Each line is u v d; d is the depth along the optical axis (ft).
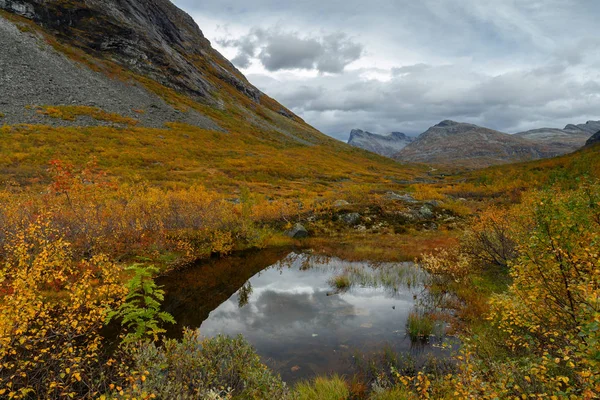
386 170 349.00
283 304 36.04
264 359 24.57
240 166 187.32
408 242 67.97
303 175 199.21
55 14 250.16
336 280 43.24
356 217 86.94
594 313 10.29
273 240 68.08
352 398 19.60
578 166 142.51
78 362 17.69
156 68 302.04
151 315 25.40
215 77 440.45
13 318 16.98
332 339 27.66
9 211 40.55
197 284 42.24
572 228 16.12
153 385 16.67
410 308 34.30
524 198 42.91
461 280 40.06
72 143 145.28
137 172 129.08
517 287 18.84
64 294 30.04
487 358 19.54
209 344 20.89
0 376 15.98
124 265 42.14
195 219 61.67
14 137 132.98
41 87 187.73
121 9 320.09
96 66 245.04
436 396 17.56
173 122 242.78
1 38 196.65
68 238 41.65
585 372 10.41
